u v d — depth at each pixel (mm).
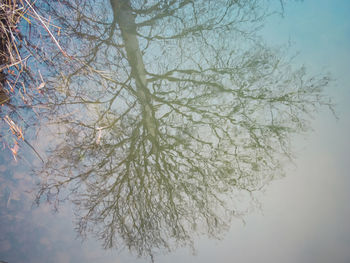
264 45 4145
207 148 3756
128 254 3371
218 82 4027
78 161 3496
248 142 3768
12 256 3301
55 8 3871
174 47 4215
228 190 3598
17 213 3402
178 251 3406
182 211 3453
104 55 3990
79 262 3332
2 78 3404
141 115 3883
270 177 3689
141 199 3445
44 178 3449
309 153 3775
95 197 3428
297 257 3518
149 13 4289
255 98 3934
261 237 3576
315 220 3693
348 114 3830
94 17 4078
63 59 3766
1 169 3408
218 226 3500
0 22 3256
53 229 3414
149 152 3707
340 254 3584
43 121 3527
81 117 3658
